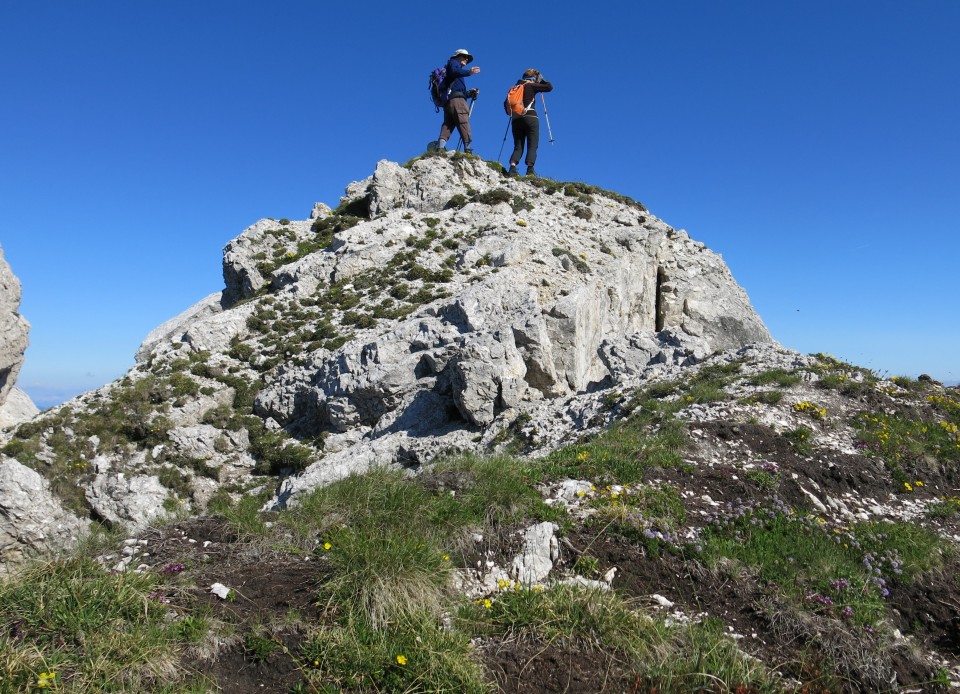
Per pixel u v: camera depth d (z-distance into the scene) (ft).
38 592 21.20
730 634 24.73
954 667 25.43
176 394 67.36
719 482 34.94
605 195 107.45
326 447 63.67
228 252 95.76
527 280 75.46
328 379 66.80
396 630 21.84
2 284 71.36
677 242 105.91
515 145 106.22
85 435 62.54
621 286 86.28
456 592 24.97
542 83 105.40
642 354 70.28
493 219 89.45
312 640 21.12
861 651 24.49
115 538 27.45
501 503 29.71
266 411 68.49
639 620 23.68
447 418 62.18
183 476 61.00
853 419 46.78
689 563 27.78
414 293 77.15
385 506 29.04
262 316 79.61
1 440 61.36
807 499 35.27
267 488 60.85
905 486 39.75
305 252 93.45
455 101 105.50
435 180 97.55
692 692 21.24
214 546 26.94
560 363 69.26
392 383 63.87
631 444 38.88
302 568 25.44
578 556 27.30
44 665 18.67
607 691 20.95
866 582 28.09
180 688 19.12
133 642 19.81
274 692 19.72
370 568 23.31
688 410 46.70
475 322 66.59
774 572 27.89
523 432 54.95
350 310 77.61
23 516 54.75
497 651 22.00
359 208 102.94
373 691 19.88
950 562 31.71
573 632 22.84
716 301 101.14
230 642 20.99
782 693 21.94
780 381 51.42
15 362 73.56
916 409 49.26
